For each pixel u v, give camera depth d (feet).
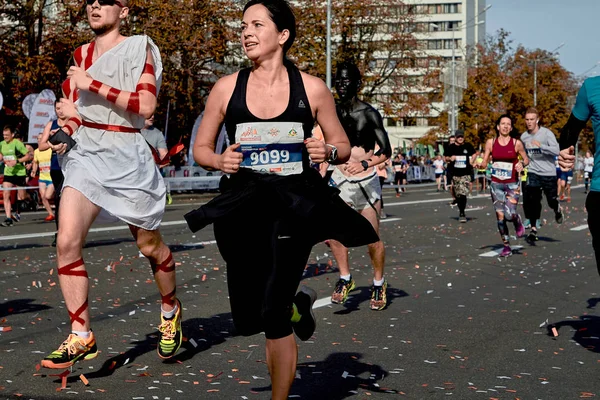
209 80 120.88
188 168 101.35
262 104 12.38
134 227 15.93
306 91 12.51
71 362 14.57
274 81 12.50
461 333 19.54
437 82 150.92
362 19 141.59
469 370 16.05
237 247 12.11
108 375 15.33
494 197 35.63
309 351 17.51
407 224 53.36
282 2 12.59
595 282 28.09
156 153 17.01
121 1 15.84
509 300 24.39
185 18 106.63
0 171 67.36
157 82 15.96
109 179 15.33
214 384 14.74
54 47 99.60
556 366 16.46
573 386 14.98
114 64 15.52
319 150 12.10
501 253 35.42
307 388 14.65
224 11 111.24
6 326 19.75
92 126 15.55
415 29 149.18
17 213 58.75
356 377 15.42
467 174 54.34
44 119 72.49
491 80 195.72
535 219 42.01
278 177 12.23
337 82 22.70
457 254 36.40
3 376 15.14
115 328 19.74
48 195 58.34
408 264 32.83
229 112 12.48
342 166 22.41
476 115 194.59
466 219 56.90
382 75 150.51
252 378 15.17
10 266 31.60
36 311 21.94
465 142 54.75
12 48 101.35
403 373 15.74
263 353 17.17
